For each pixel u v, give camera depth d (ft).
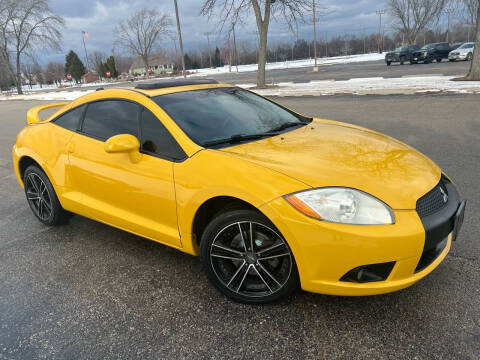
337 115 31.86
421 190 7.38
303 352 6.79
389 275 6.87
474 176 15.08
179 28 90.17
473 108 29.81
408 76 64.80
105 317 8.18
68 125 11.59
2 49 143.84
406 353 6.59
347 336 7.08
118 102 10.44
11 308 8.74
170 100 10.03
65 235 12.44
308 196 6.95
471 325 7.11
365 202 6.85
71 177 11.21
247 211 7.56
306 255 7.00
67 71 409.69
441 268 9.00
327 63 177.88
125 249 11.21
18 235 12.75
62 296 9.07
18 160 13.17
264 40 67.10
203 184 7.98
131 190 9.49
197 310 8.19
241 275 8.16
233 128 9.62
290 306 8.05
